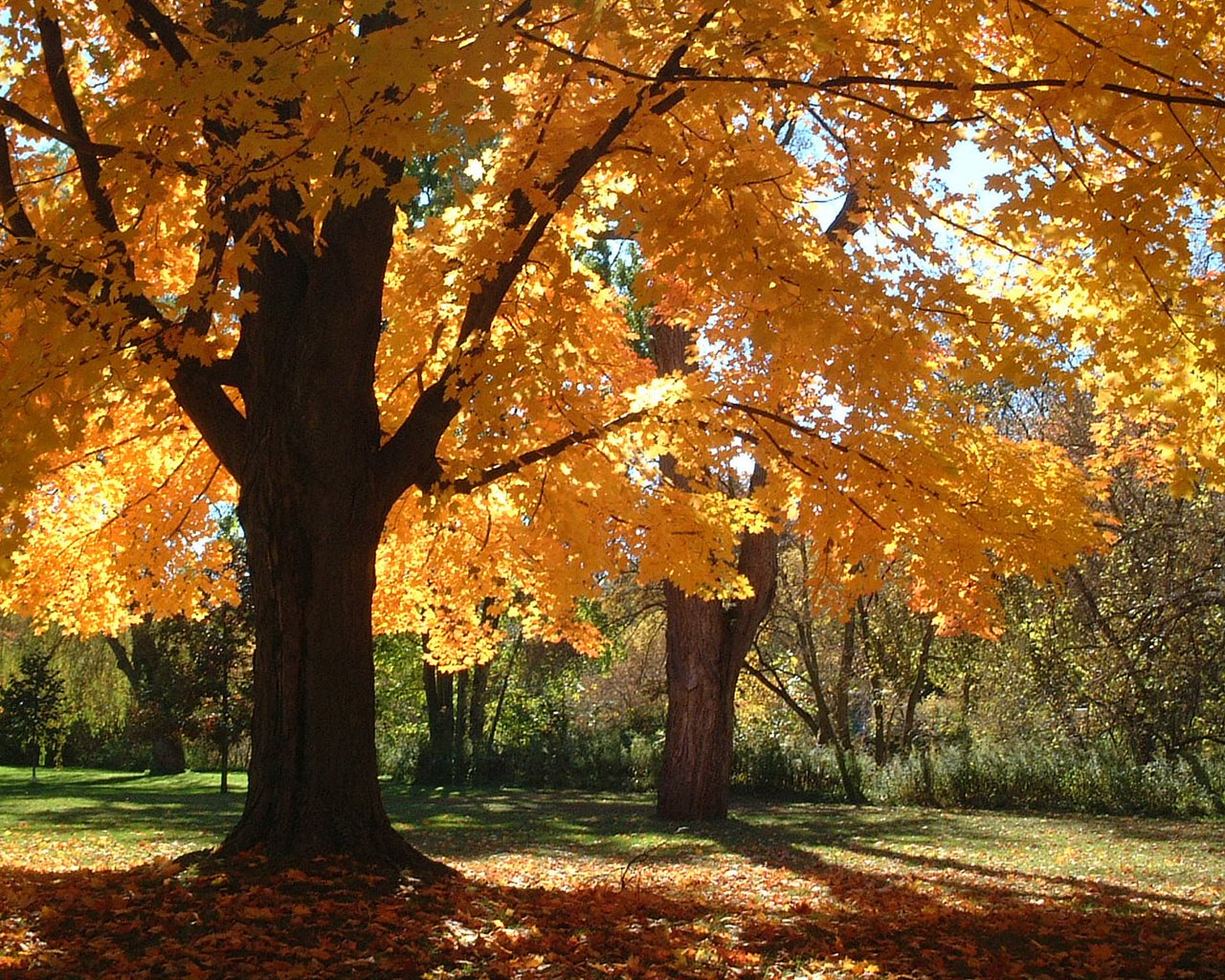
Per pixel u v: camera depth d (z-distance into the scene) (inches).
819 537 331.0
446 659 472.4
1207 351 228.4
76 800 770.2
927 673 1097.4
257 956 189.8
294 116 252.8
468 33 193.5
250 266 226.5
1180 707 759.1
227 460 271.9
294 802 249.1
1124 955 230.1
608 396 373.7
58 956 186.9
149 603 405.7
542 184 261.0
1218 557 672.4
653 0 216.2
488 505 385.1
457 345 256.2
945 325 245.0
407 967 188.9
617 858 462.9
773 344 234.4
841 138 261.9
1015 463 312.5
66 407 209.3
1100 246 222.7
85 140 232.7
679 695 636.7
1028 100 229.5
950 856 495.8
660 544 367.6
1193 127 204.7
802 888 355.9
